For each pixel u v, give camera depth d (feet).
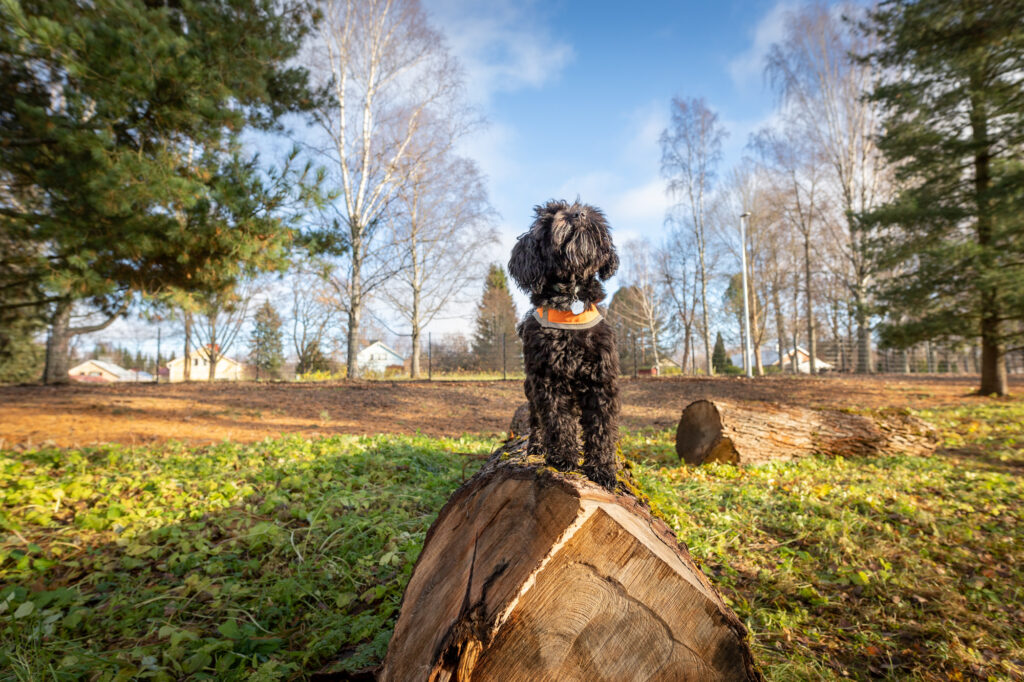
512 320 134.51
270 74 32.86
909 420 25.23
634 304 137.18
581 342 9.03
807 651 9.81
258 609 10.52
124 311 33.53
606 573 6.00
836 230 104.27
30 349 69.56
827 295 126.11
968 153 41.42
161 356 75.72
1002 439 28.25
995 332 44.19
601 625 5.99
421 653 6.38
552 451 8.87
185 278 30.71
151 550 12.34
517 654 5.92
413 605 7.45
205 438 28.53
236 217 28.19
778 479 20.03
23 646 9.04
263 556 12.75
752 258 119.14
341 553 12.87
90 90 24.11
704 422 23.72
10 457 20.29
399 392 53.47
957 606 11.16
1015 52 37.29
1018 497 17.93
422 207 88.22
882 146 45.16
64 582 11.30
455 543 7.68
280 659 9.18
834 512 16.12
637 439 30.89
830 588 12.29
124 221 25.75
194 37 27.43
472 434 34.81
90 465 19.83
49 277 24.86
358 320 71.77
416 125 73.41
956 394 49.96
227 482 17.48
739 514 16.20
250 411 39.01
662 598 6.05
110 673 8.36
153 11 25.96
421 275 97.25
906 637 10.46
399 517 15.07
